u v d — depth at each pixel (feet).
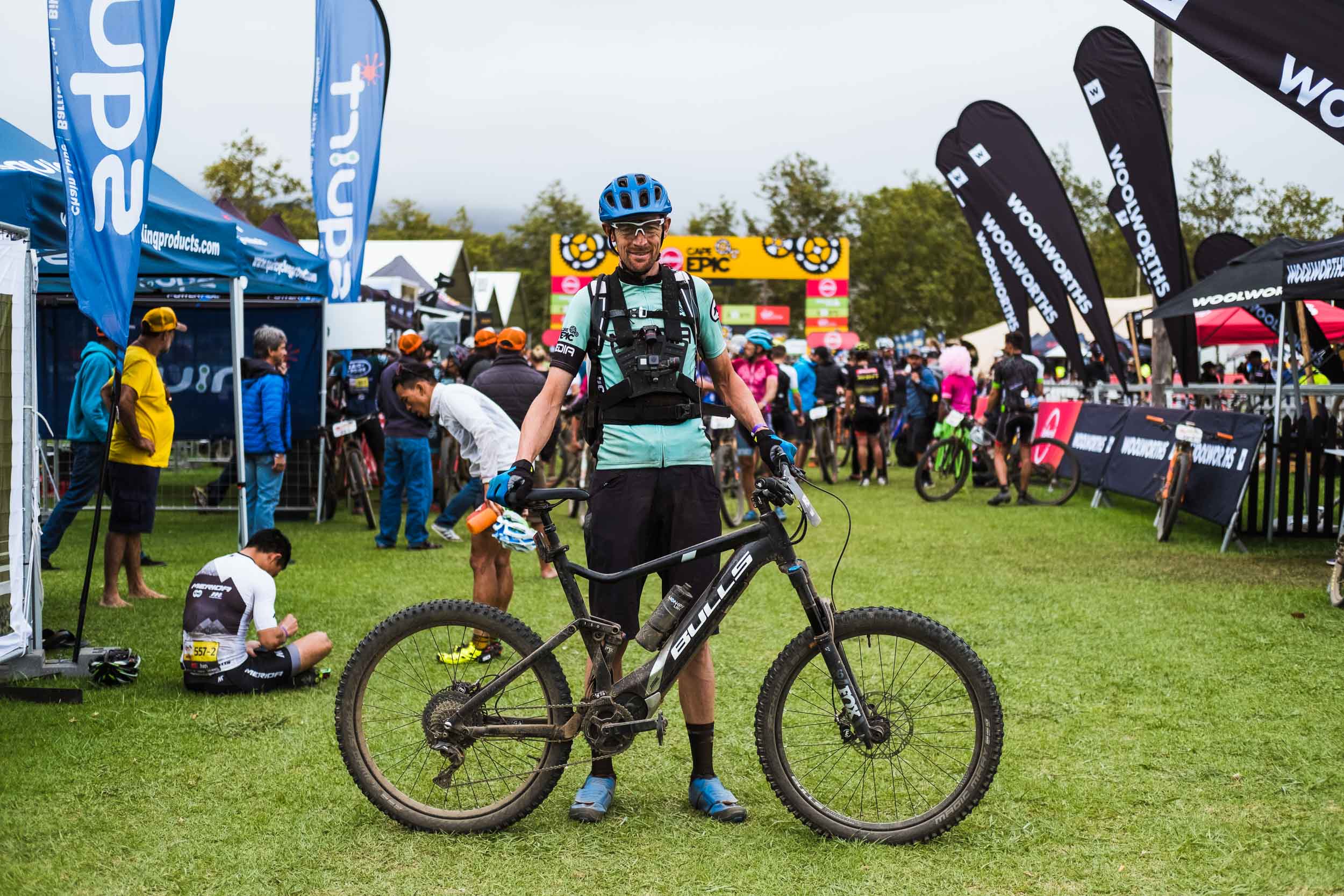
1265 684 15.97
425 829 10.99
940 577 24.85
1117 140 39.01
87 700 15.34
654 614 10.94
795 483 11.02
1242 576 24.82
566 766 11.11
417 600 22.18
